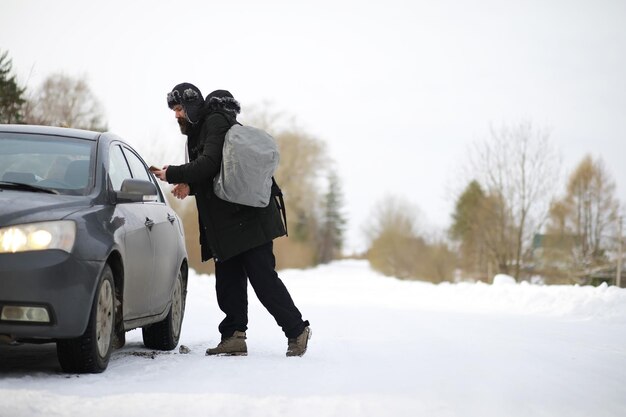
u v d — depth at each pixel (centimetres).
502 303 1847
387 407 537
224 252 788
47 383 595
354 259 18950
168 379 630
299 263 7738
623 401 594
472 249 6322
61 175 725
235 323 823
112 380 621
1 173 718
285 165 7806
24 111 2512
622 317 1427
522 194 4938
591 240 6556
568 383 669
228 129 797
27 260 617
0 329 612
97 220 680
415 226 15262
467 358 818
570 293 1753
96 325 651
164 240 853
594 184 6575
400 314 1540
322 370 698
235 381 623
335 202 15288
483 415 521
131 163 855
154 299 817
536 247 5397
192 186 800
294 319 808
